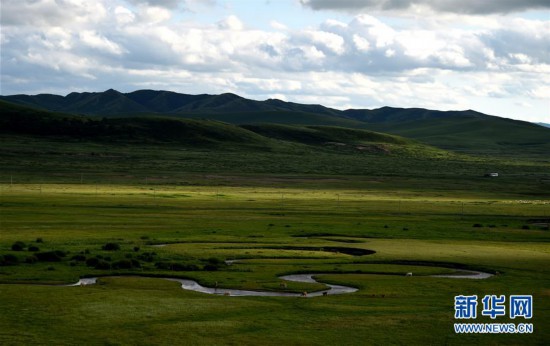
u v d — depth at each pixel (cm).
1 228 10238
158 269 7025
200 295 5734
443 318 4925
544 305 5422
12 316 4825
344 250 8994
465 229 11312
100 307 5162
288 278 6850
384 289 6159
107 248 8338
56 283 6200
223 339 4328
